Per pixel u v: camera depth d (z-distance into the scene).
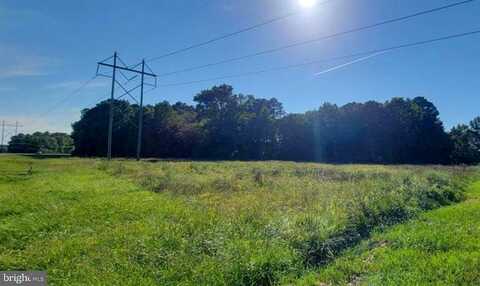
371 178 20.19
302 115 77.00
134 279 5.63
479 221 9.76
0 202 12.50
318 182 18.77
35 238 8.32
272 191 15.27
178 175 21.72
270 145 77.44
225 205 11.70
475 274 5.74
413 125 70.94
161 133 74.19
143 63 41.41
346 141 73.50
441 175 21.20
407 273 5.88
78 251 7.10
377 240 8.19
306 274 6.20
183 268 6.01
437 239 7.74
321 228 7.97
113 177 22.44
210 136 74.56
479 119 77.69
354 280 5.89
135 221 9.59
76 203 12.45
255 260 6.12
